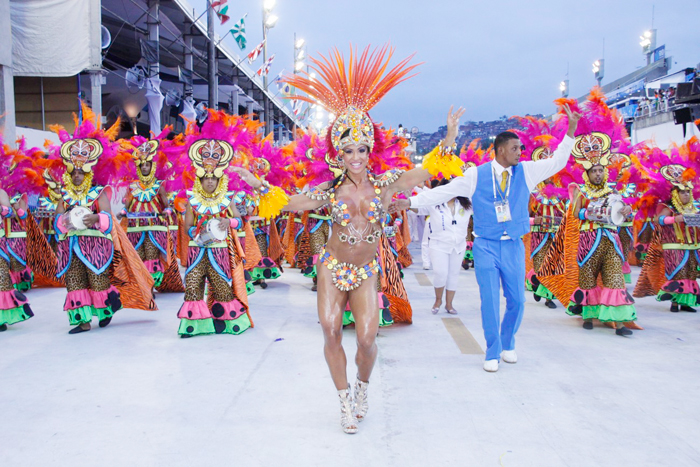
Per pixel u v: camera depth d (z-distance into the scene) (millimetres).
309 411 3779
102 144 6211
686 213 7105
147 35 15359
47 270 7172
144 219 8453
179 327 5844
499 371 4652
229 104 23609
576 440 3328
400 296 6125
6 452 3191
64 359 5012
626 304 5816
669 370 4668
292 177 9203
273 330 6105
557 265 6609
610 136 6098
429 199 4680
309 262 9266
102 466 3023
